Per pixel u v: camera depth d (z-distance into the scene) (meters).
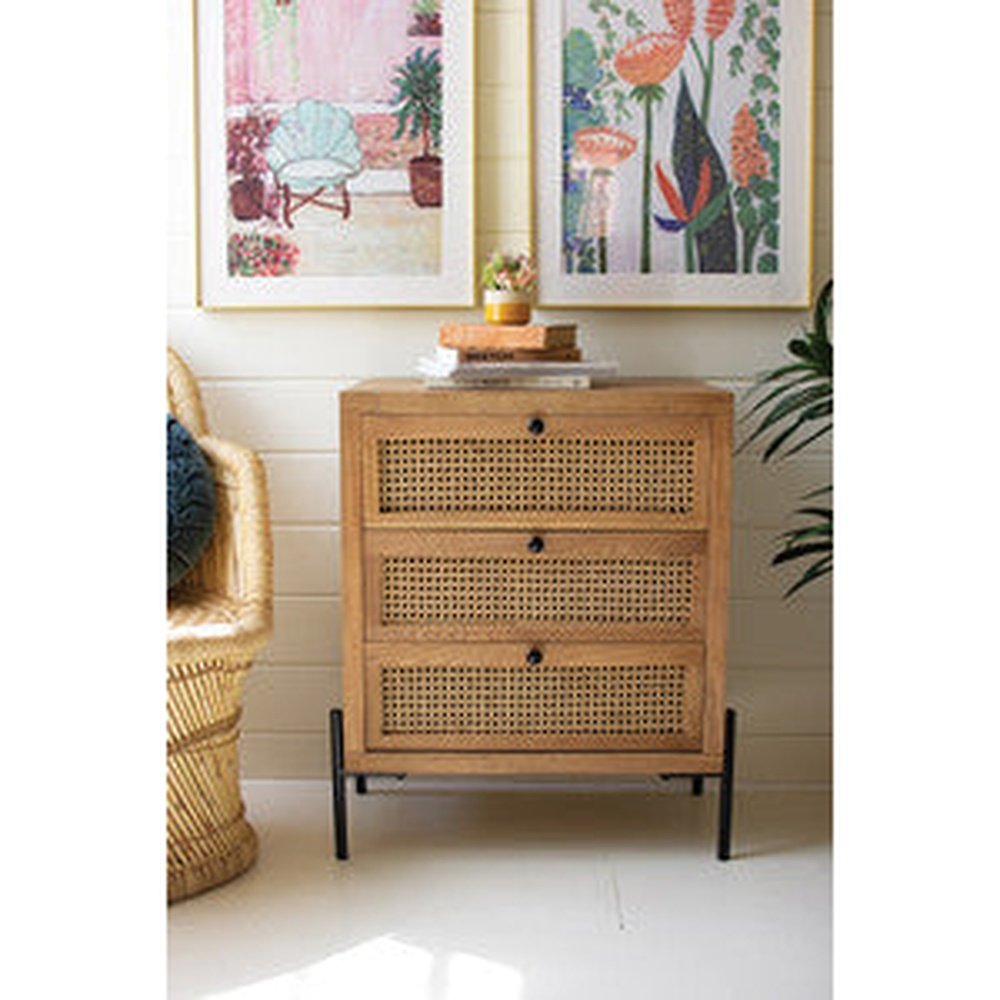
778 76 2.74
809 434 2.82
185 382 2.73
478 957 2.10
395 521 2.39
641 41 2.73
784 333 2.80
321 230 2.79
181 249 2.82
